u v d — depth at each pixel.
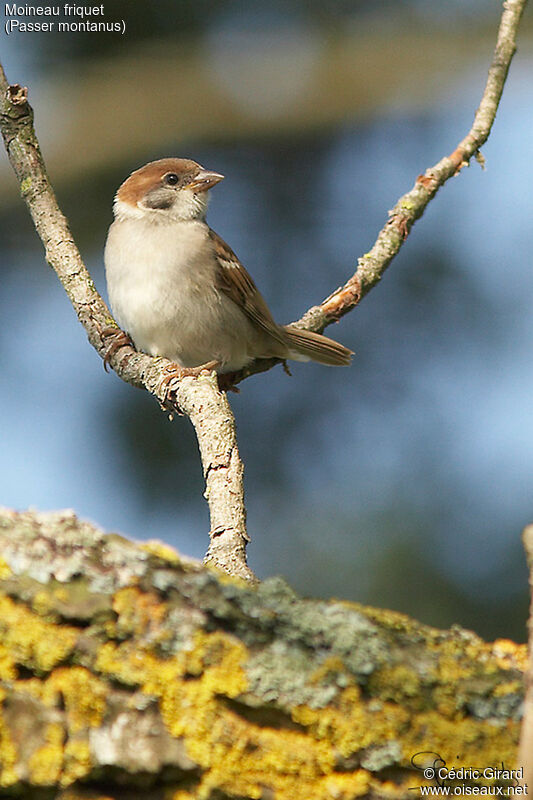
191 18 13.86
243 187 13.27
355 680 3.48
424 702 3.49
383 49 14.62
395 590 10.05
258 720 3.45
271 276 12.34
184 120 14.09
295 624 3.54
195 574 3.55
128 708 3.36
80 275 7.92
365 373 11.63
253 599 3.55
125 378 7.59
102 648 3.39
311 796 3.39
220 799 3.37
